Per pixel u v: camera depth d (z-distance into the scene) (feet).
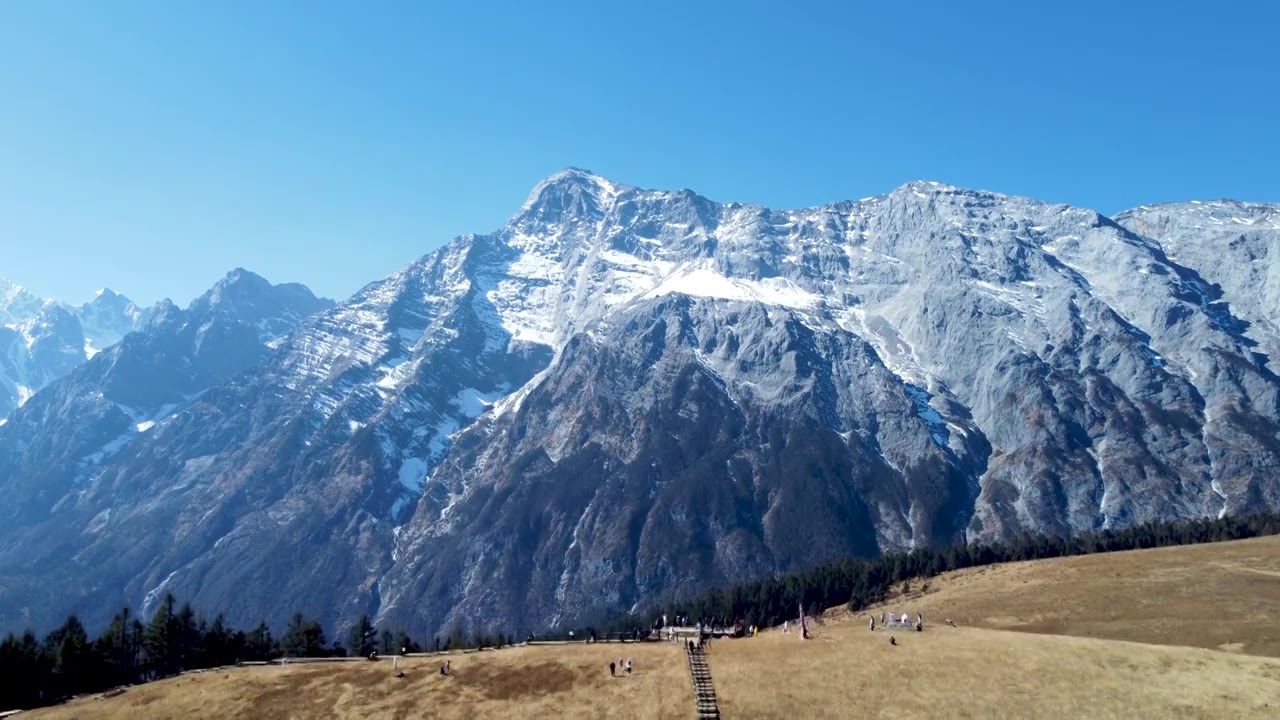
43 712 361.30
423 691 322.75
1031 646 314.35
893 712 267.80
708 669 306.76
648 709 282.97
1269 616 407.23
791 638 344.69
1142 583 499.10
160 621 511.81
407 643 644.27
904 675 293.02
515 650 359.66
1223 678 281.95
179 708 339.77
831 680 291.99
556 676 316.40
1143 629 411.34
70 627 554.05
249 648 533.55
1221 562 534.78
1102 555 629.51
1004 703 269.85
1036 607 484.33
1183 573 510.99
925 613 523.70
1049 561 639.35
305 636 544.62
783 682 292.40
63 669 471.62
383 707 314.55
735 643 338.75
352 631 639.35
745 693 285.84
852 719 265.34
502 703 302.45
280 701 333.01
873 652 315.37
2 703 433.07
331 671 357.82
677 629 404.77
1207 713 259.39
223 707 334.65
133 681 500.33
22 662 455.63
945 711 266.77
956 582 638.94
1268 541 607.37
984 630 355.77
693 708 280.10
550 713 289.74
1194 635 390.01
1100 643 315.99
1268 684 276.82
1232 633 385.29
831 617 626.64
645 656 325.42
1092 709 264.11
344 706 320.50
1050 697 272.72
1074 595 493.36
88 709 354.95
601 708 288.30
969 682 285.64
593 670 316.81
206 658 509.35
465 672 333.42
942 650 314.35
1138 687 277.23
